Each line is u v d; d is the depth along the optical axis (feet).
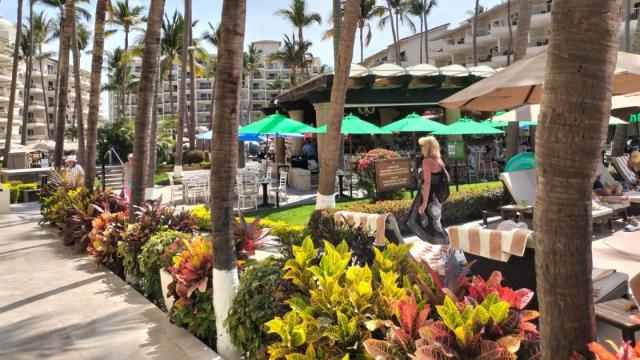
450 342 7.04
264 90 345.51
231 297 12.62
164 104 342.85
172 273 14.94
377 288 9.49
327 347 8.77
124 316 15.74
